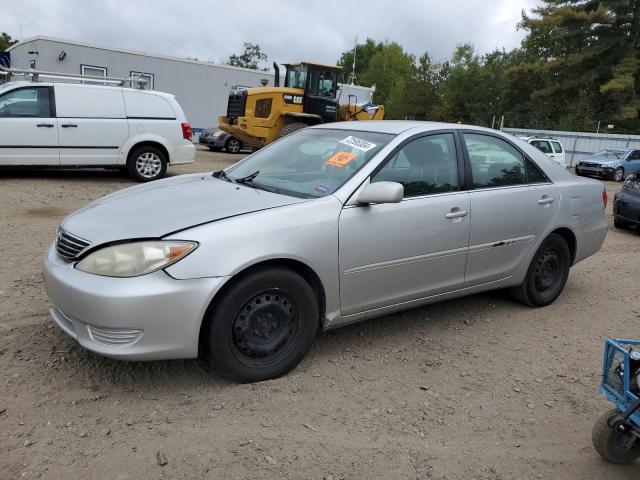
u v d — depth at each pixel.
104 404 3.10
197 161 17.27
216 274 3.09
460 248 4.24
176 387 3.32
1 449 2.66
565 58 40.31
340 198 3.63
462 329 4.55
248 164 4.53
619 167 22.80
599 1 38.94
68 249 3.27
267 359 3.42
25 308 4.30
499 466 2.83
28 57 22.08
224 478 2.57
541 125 46.06
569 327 4.77
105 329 3.01
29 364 3.46
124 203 3.63
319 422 3.07
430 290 4.17
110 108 10.98
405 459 2.81
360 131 4.32
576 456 2.96
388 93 79.44
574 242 5.25
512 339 4.43
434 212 4.03
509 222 4.57
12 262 5.43
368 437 2.97
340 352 3.96
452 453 2.91
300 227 3.39
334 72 18.19
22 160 10.34
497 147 4.71
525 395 3.56
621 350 2.73
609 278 6.47
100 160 10.98
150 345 3.03
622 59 37.41
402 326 4.53
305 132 4.71
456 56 59.72
